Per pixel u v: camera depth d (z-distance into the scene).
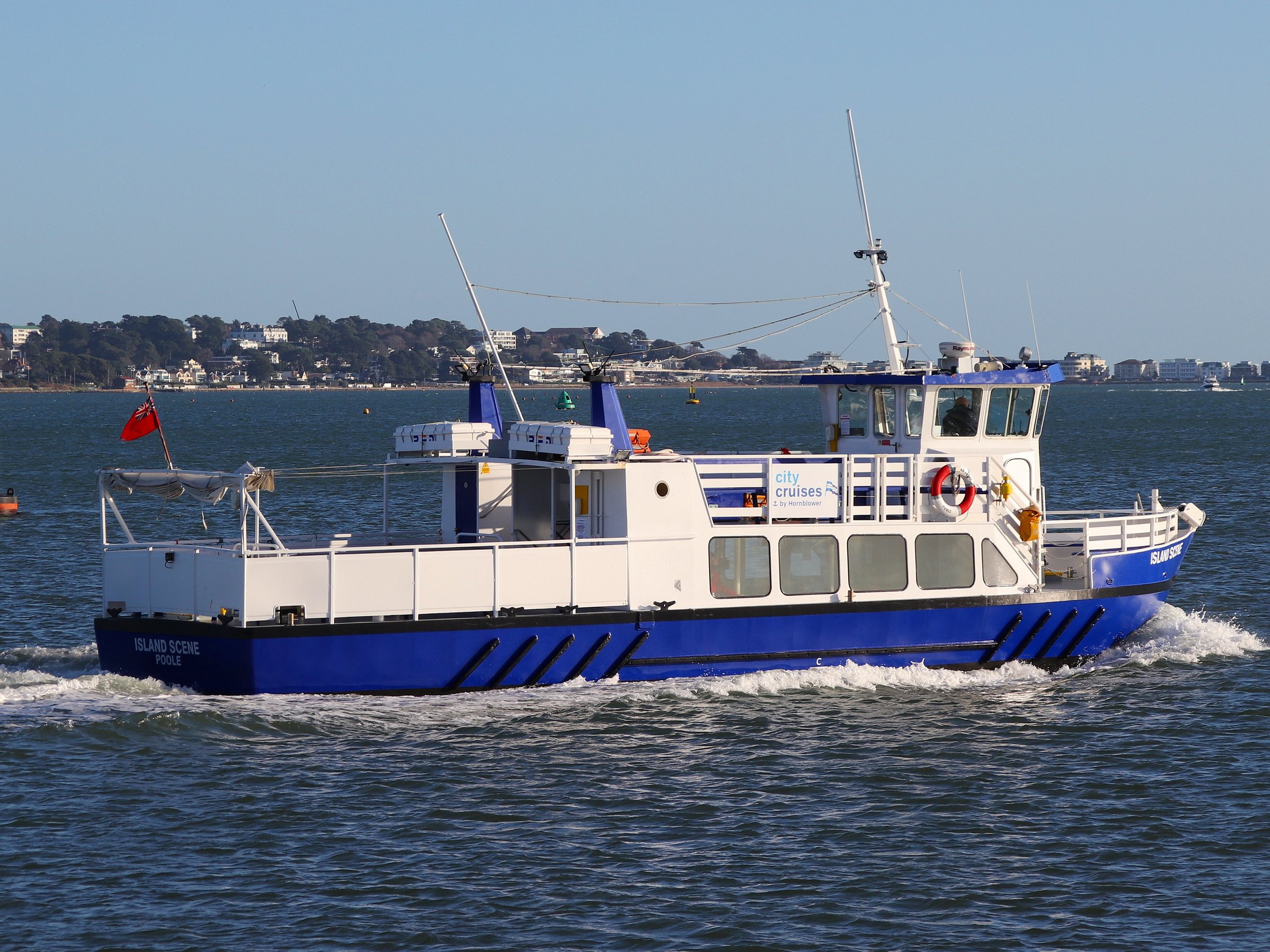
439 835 41.84
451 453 58.59
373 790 45.28
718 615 55.44
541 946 35.00
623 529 54.69
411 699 52.62
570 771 47.19
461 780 46.12
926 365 62.47
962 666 59.59
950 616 58.69
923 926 36.19
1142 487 159.50
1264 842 41.47
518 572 53.22
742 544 56.06
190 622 51.81
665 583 54.97
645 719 52.28
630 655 54.88
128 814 43.22
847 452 65.12
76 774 46.34
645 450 59.69
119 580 55.06
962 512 59.41
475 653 52.78
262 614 50.66
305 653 50.97
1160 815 43.75
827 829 42.59
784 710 54.03
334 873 39.22
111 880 38.69
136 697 52.47
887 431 63.22
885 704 55.31
